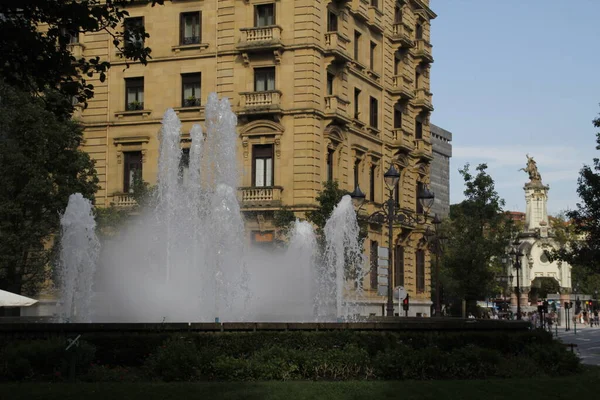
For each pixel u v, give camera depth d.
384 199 67.25
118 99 60.72
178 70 59.47
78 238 39.22
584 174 52.00
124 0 21.72
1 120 44.12
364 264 55.66
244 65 57.75
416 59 74.38
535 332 25.41
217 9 58.66
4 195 45.06
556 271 112.56
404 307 56.84
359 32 63.66
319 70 57.41
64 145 46.34
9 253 44.28
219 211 35.06
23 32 20.00
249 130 57.03
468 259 68.69
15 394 17.86
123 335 21.50
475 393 19.17
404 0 71.94
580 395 19.89
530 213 115.38
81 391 18.19
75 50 60.81
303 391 18.44
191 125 58.75
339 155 59.66
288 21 57.03
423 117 75.56
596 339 64.56
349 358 21.12
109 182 60.53
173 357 20.41
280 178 56.44
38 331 21.84
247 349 21.42
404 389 19.12
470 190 69.62
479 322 25.53
